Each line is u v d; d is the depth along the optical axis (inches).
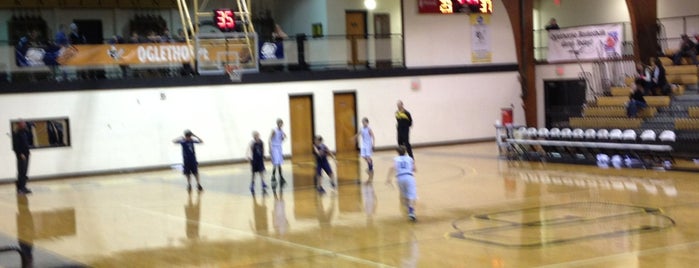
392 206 737.0
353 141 1307.8
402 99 1336.1
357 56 1306.6
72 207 812.6
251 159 876.0
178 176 1067.3
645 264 474.9
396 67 1328.7
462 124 1391.5
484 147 1300.4
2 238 644.7
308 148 1275.8
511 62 1438.2
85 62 1117.7
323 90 1272.1
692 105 1069.8
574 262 485.4
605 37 1266.0
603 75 1264.8
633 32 1220.5
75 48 1111.0
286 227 650.2
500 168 1012.5
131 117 1147.3
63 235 650.8
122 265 531.5
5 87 1071.0
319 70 1266.0
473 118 1401.3
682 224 598.9
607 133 1027.3
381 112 1318.9
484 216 664.4
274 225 661.9
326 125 1277.1
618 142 1016.9
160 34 1274.6
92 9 1304.1
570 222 621.9
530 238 565.0
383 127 1322.6
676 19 1267.2
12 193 949.8
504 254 514.9
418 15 1352.1
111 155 1137.4
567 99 1357.0
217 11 1170.6
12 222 725.3
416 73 1346.0
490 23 1413.6
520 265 482.3
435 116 1366.9
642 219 625.6
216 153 1202.0
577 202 719.7
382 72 1315.2
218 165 1191.6
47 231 673.0
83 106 1118.4
